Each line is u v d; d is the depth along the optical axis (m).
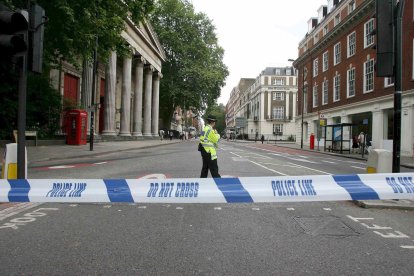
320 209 6.30
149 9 16.53
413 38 24.22
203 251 4.08
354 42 33.53
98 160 16.27
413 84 24.09
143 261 3.77
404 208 6.23
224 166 14.46
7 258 3.82
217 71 60.69
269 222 5.40
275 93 89.19
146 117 49.84
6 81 20.92
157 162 15.56
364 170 14.56
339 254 4.02
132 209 6.18
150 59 48.28
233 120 164.62
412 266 3.71
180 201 4.99
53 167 12.88
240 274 3.45
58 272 3.47
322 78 41.91
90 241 4.41
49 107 25.38
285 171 12.95
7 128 21.38
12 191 5.15
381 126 28.16
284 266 3.66
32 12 6.20
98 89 39.12
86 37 14.61
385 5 6.57
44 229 4.91
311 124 45.88
